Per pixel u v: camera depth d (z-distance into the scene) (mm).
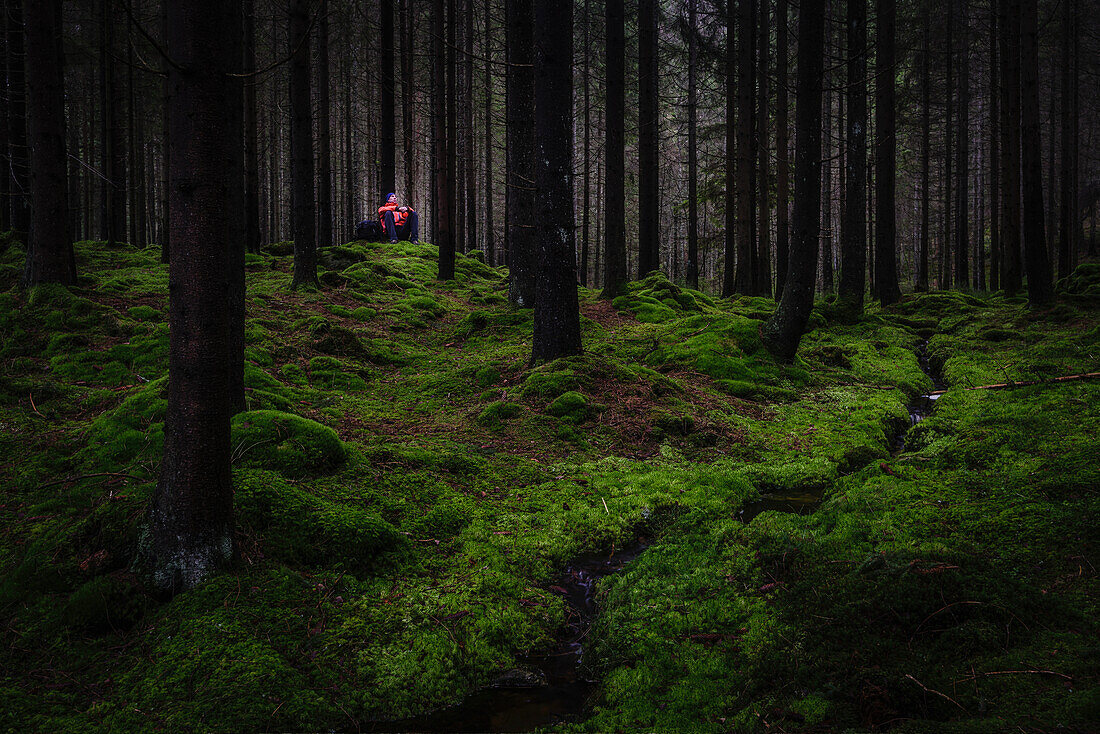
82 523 4000
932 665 2801
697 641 3439
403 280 14750
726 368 9492
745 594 3771
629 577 4242
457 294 14898
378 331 11188
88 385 6977
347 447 5660
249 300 11188
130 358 7637
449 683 3355
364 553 4238
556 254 8398
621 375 8281
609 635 3646
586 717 3123
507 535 4906
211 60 3479
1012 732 2289
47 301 8586
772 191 21578
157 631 3398
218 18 3494
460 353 10555
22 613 3520
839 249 35000
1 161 13352
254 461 4980
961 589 3229
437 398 8297
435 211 26328
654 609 3783
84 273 11914
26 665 3203
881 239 18016
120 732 2828
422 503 5168
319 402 7625
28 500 4668
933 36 23578
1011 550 3754
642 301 13336
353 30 24094
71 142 26438
